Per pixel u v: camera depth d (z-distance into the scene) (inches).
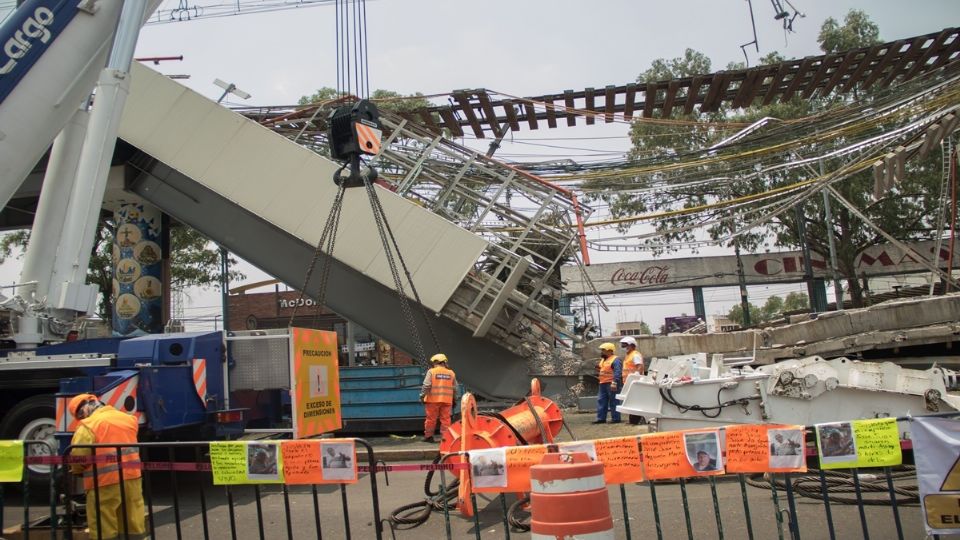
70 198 404.8
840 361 343.0
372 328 653.9
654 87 650.8
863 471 314.8
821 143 755.4
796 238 1380.4
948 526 180.1
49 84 397.1
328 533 273.9
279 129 691.4
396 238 581.6
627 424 527.5
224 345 384.5
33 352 370.3
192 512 319.6
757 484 308.2
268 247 665.6
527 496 285.1
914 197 1289.4
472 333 634.2
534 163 734.5
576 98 678.5
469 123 699.4
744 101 670.5
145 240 786.2
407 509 286.8
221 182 609.9
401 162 631.8
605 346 548.4
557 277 645.3
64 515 278.8
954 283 729.0
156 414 325.4
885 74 661.3
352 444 197.8
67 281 384.8
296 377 379.2
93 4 413.4
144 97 629.0
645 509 282.4
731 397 341.7
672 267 1674.5
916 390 324.2
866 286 1526.8
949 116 533.0
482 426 292.4
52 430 343.0
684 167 714.2
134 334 393.1
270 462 202.7
